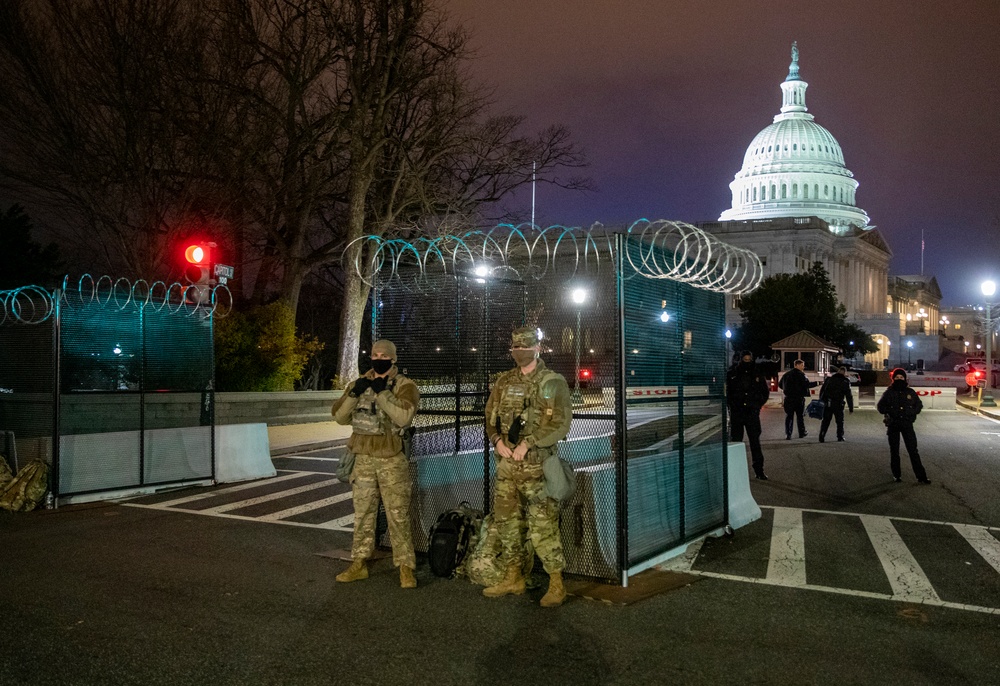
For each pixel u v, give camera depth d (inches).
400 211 1138.0
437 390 315.6
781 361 2057.1
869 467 551.5
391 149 1165.1
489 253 306.2
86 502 415.8
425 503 300.4
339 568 281.7
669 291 294.4
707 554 300.8
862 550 309.0
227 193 948.0
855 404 1344.7
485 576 245.8
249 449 505.0
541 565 269.1
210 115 936.3
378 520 303.9
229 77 954.7
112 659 198.5
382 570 277.3
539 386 235.1
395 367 263.3
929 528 350.9
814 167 5620.1
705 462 320.5
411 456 302.8
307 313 1609.3
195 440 476.1
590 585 257.8
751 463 562.6
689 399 311.7
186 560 293.9
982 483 481.4
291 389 949.2
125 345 480.1
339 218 1304.1
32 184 874.1
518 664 194.9
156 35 852.0
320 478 506.6
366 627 220.1
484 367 313.6
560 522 265.6
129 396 668.7
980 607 240.2
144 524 360.8
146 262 880.9
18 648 205.6
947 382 2598.4
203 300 518.6
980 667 194.5
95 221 900.0
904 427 482.0
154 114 901.2
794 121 5856.3
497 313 311.0
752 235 4586.6
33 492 392.8
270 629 219.0
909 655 201.8
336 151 1105.4
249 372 891.4
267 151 1027.3
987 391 1804.9
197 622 224.8
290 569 280.7
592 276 271.3
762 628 220.1
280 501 421.1
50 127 851.4
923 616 231.3
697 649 204.7
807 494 439.2
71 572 277.0
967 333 7691.9
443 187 1216.2
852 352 3080.7
